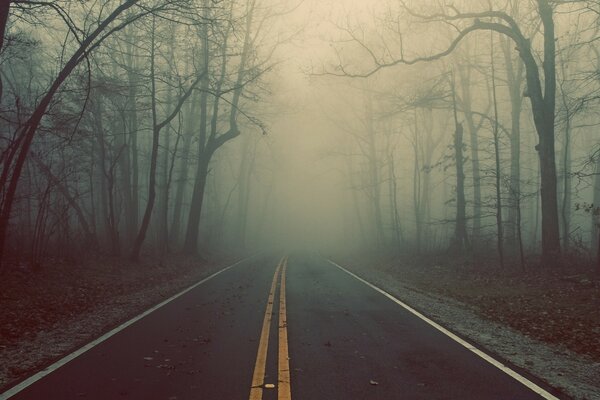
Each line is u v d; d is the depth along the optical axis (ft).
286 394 17.47
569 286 43.37
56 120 58.34
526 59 56.80
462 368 20.99
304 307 37.35
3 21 37.58
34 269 46.44
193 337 26.76
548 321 32.27
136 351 23.66
